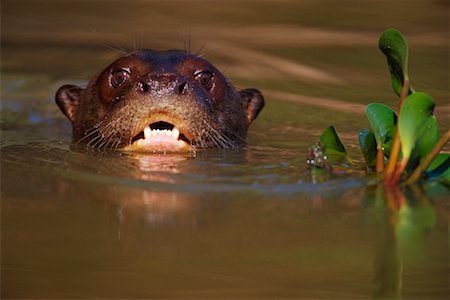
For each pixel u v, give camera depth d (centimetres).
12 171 1096
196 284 764
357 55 1977
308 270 793
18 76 1784
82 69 1836
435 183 1022
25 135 1365
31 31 2178
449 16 2300
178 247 840
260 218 911
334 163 1098
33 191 1005
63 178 1058
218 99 1215
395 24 2236
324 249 839
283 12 2402
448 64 1872
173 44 2038
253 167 1102
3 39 2097
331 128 1098
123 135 1151
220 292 749
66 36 2131
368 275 783
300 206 947
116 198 973
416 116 982
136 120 1127
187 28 2212
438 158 1053
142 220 906
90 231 877
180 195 980
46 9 2420
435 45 2022
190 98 1128
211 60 1905
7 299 736
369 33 2167
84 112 1276
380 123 1053
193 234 869
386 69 1872
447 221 905
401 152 1059
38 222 904
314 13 2386
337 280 777
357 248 839
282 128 1439
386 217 915
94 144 1223
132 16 2347
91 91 1279
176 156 1148
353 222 902
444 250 834
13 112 1563
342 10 2391
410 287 763
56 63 1884
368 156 1075
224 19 2322
